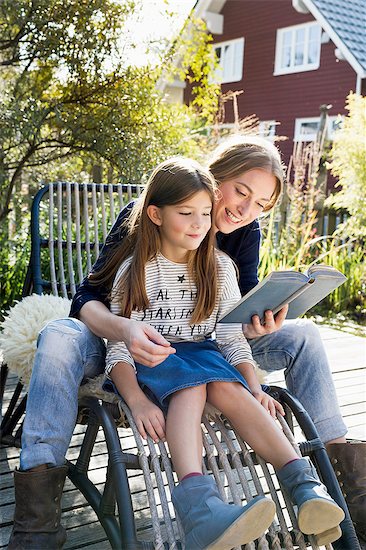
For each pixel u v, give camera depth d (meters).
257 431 1.55
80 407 1.71
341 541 1.59
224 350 1.79
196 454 1.47
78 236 2.65
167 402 1.58
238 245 1.99
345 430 1.84
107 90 5.53
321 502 1.39
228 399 1.57
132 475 2.28
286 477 1.50
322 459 1.66
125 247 1.74
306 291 1.67
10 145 5.27
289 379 1.92
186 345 1.71
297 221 5.93
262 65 13.48
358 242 6.45
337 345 4.14
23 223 5.54
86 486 1.69
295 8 12.57
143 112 5.57
